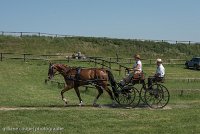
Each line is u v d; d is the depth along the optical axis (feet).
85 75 63.31
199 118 54.34
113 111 58.23
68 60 152.76
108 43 242.37
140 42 253.03
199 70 172.14
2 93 79.30
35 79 112.47
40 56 170.40
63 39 231.91
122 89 63.67
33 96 77.77
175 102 73.97
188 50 259.19
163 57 237.04
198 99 83.66
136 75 63.77
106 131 46.14
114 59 180.65
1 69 122.93
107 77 63.57
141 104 66.39
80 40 237.04
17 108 61.00
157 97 64.08
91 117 53.52
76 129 46.96
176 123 50.98
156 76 64.23
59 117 53.21
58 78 110.52
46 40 223.71
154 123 50.78
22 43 212.64
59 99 74.95
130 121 51.75
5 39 213.46
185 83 119.24
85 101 74.08
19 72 120.57
